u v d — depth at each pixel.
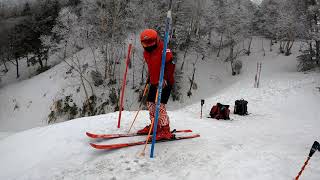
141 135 5.72
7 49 48.47
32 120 36.09
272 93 27.30
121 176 4.12
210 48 50.72
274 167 4.36
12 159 5.50
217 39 54.03
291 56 45.09
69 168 4.66
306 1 38.78
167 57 4.91
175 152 4.86
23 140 6.32
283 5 46.81
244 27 49.16
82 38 42.91
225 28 47.75
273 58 45.81
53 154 5.35
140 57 43.22
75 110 35.91
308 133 9.27
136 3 41.91
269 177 4.02
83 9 44.38
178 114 9.84
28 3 59.03
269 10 53.97
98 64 42.16
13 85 43.66
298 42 51.88
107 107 36.69
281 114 19.52
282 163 4.55
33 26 49.00
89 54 44.38
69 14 43.38
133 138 5.59
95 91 37.88
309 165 4.59
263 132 8.58
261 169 4.25
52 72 42.03
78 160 4.94
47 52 48.84
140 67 42.50
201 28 50.09
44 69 47.94
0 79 47.50
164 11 42.53
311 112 19.94
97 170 4.36
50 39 47.41
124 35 42.22
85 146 5.48
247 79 37.59
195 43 48.31
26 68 52.03
